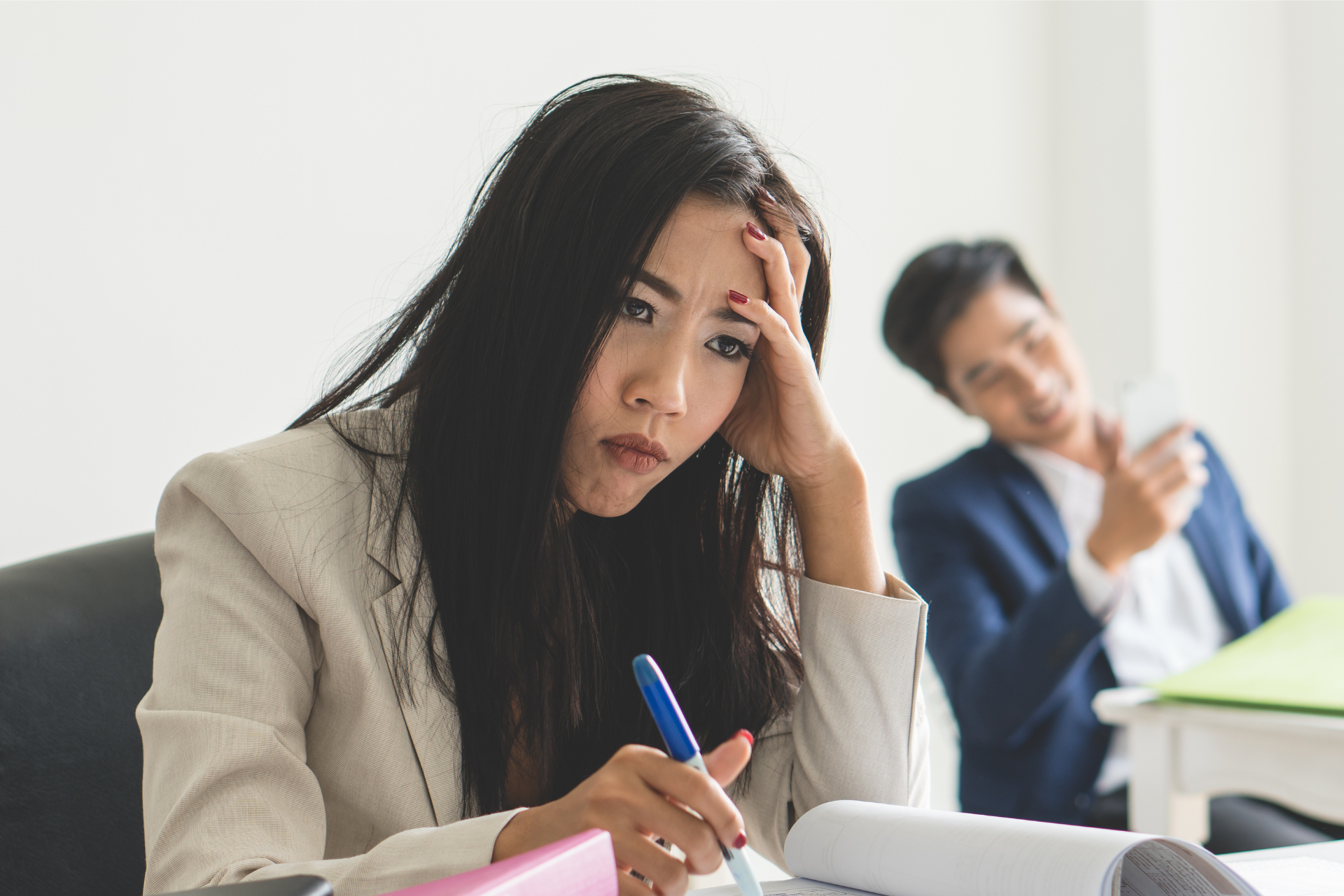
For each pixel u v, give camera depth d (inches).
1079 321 106.6
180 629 28.3
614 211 29.0
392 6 65.2
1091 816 66.5
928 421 93.8
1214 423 106.4
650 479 31.4
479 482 30.8
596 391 29.9
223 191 59.0
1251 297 108.7
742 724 37.0
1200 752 50.7
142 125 56.4
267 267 60.5
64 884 32.8
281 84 61.0
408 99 65.8
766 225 32.1
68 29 54.2
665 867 21.3
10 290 52.6
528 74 71.1
